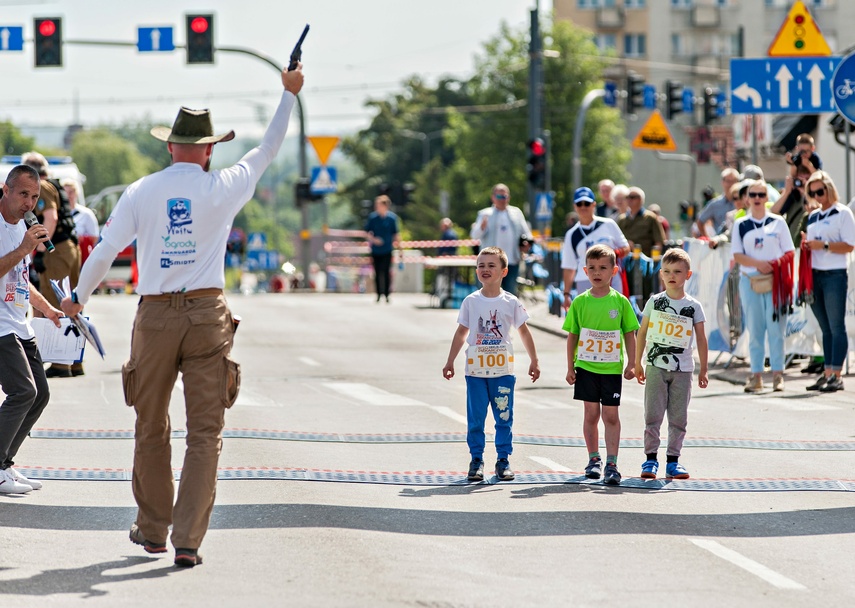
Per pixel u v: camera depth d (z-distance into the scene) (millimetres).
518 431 35312
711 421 37375
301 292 121625
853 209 49531
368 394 42781
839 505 26000
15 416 26188
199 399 20828
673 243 58344
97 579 19812
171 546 22062
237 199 21109
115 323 68875
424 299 96688
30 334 26750
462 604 18516
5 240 26344
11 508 24859
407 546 22078
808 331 47906
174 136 20969
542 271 82562
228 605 18359
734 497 26750
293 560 21031
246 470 28719
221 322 20953
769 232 43375
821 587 19859
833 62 57469
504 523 24016
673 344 28641
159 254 20734
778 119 100750
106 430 34281
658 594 19266
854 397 42562
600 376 28391
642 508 25547
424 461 30641
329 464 29812
